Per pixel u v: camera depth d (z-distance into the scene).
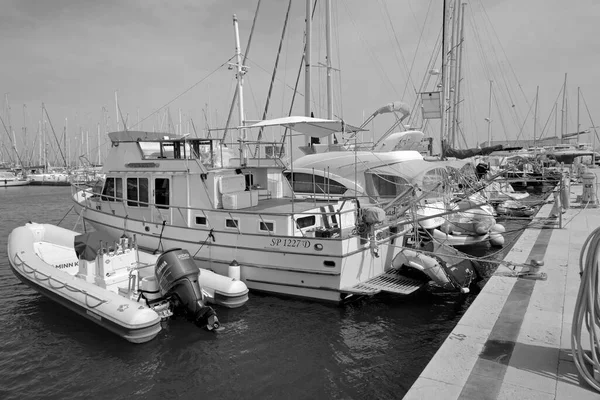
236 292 9.27
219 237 10.50
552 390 4.05
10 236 11.63
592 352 4.22
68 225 24.41
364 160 15.98
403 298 10.14
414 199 12.35
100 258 9.24
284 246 9.66
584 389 4.05
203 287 9.62
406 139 18.72
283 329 8.49
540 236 11.81
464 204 16.70
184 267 8.73
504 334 5.31
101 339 8.08
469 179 19.94
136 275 9.46
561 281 7.51
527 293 6.87
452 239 14.45
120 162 12.45
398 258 10.42
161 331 8.40
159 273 8.88
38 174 65.81
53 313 9.34
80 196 15.53
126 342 7.91
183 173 11.11
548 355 4.74
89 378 6.77
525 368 4.47
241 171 11.96
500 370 4.44
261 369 6.99
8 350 7.70
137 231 11.96
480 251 15.04
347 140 18.89
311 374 6.83
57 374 6.91
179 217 11.32
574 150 51.03
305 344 7.88
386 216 11.68
